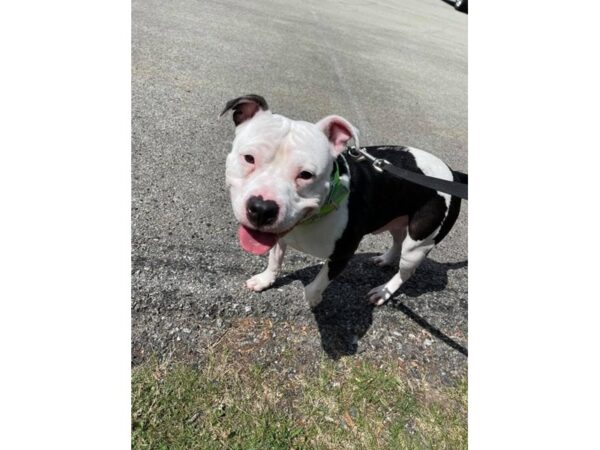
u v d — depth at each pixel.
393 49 2.74
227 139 1.26
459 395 0.77
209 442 0.63
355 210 0.71
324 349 0.79
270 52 2.04
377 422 0.71
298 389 0.72
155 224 0.92
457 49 3.18
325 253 0.72
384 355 0.81
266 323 0.80
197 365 0.71
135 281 0.79
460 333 0.89
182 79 1.53
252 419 0.67
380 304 0.91
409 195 0.78
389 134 1.59
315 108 1.62
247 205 0.55
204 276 0.85
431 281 1.01
